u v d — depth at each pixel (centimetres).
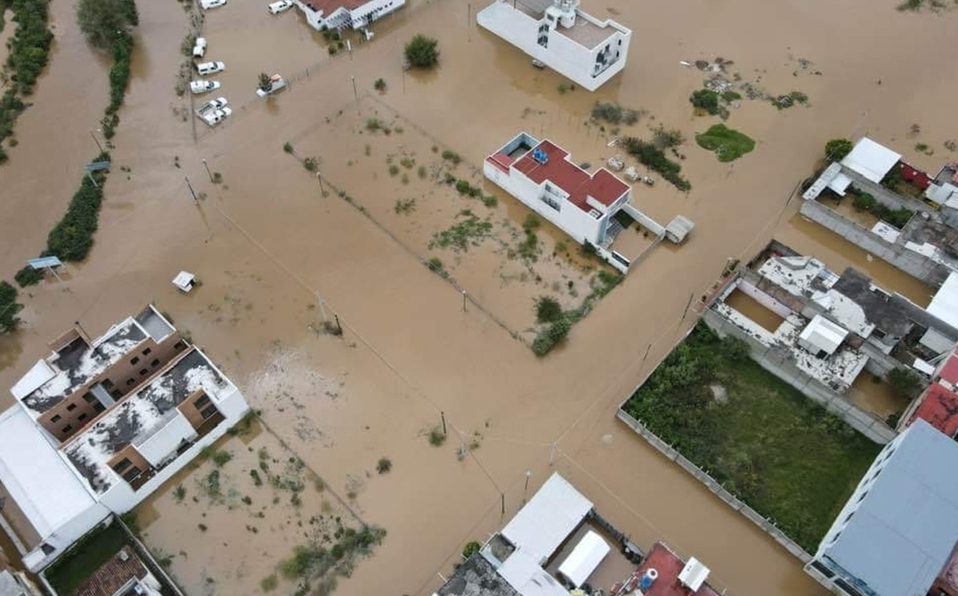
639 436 6322
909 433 5584
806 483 5994
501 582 5134
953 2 10331
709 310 6806
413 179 8294
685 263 7506
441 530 5844
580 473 6131
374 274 7462
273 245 7719
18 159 8556
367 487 6062
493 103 9125
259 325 7075
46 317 7200
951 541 5128
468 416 6450
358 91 9269
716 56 9669
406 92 9256
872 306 6700
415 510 5944
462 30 10094
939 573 5034
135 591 5225
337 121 8912
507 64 9619
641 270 7444
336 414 6475
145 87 9350
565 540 5775
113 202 8106
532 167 7756
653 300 7219
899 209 7844
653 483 6078
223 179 8325
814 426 6278
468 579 5141
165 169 8412
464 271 7469
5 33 10125
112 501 5712
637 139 8619
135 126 8888
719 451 6162
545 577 5200
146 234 7831
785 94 9169
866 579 5000
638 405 6378
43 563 5547
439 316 7125
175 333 6525
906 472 5409
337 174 8356
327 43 9912
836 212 7919
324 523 5878
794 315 6906
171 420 5912
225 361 6819
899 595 4922
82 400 6084
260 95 9175
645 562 5184
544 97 9200
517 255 7588
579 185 7500
